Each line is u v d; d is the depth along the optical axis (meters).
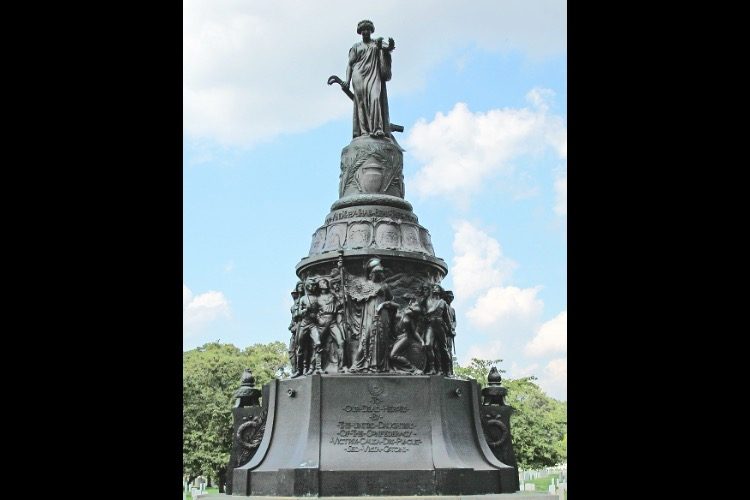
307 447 18.92
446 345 21.11
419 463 18.75
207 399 54.41
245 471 19.89
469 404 20.50
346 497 18.17
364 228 21.31
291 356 21.27
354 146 22.50
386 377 19.47
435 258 21.50
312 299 20.73
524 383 59.50
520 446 55.81
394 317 20.47
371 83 22.73
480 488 19.00
